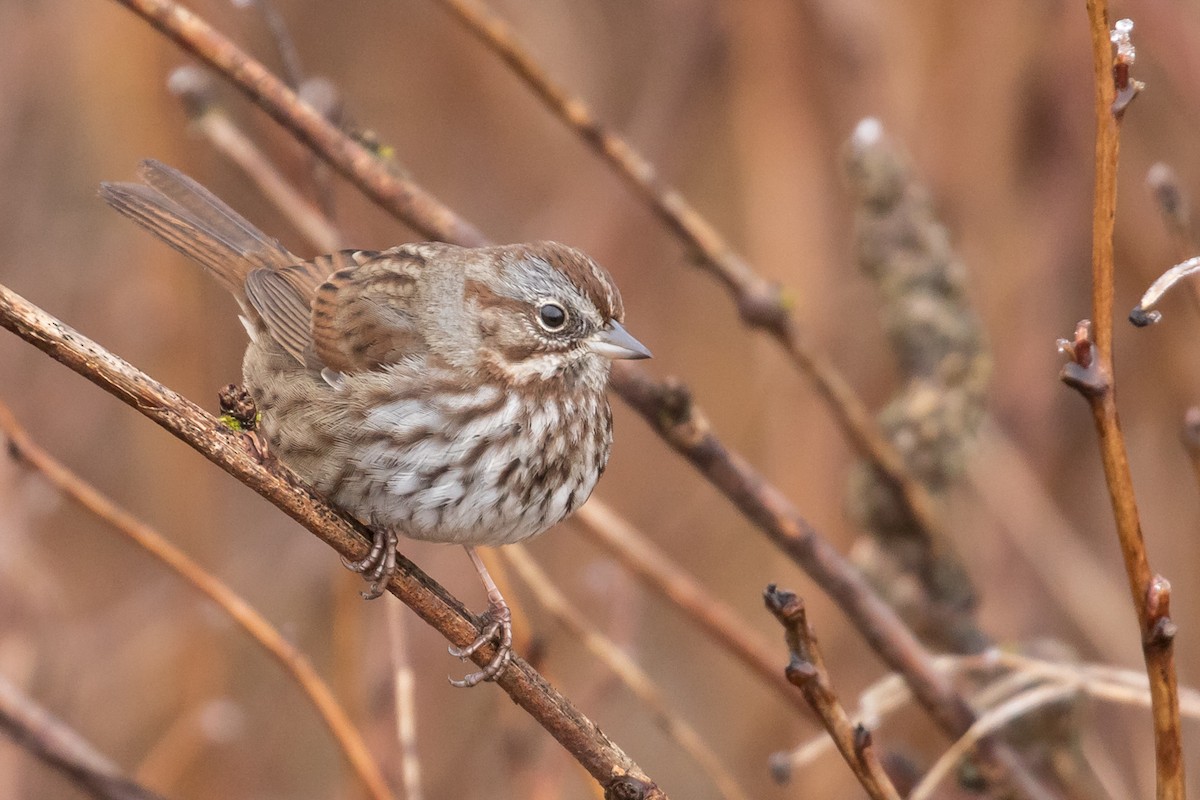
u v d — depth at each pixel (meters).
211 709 10.41
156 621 11.37
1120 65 4.78
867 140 9.20
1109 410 4.92
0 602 9.99
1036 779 8.43
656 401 7.62
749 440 12.61
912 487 8.88
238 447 5.95
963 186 11.41
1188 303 11.14
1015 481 10.95
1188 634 11.12
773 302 8.49
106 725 11.06
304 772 11.77
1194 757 10.45
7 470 9.91
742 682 12.01
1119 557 11.47
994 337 11.39
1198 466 6.01
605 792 6.29
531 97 13.20
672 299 12.96
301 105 7.52
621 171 8.37
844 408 8.70
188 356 11.89
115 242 11.99
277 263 8.29
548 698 6.34
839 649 11.42
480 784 11.07
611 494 12.88
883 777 5.39
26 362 12.03
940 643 9.09
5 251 12.04
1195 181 11.31
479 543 7.40
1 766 9.70
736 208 13.30
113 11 11.97
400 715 7.50
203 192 8.54
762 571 12.47
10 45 12.20
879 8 11.57
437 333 7.45
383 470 7.17
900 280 9.24
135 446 11.88
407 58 13.30
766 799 11.41
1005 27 11.47
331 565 12.02
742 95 12.13
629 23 13.31
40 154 12.18
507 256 7.62
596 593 10.21
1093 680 7.37
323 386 7.41
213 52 7.31
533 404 7.41
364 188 7.72
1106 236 4.86
